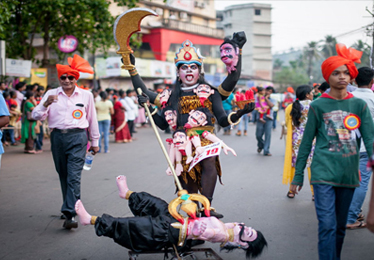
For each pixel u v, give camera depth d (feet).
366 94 14.65
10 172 26.99
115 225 10.91
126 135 45.14
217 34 126.31
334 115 10.82
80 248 13.83
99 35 50.93
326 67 10.84
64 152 15.97
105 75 77.77
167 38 107.24
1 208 18.58
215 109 13.80
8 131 40.55
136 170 27.84
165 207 11.96
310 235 14.97
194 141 13.38
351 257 12.89
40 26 54.19
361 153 14.99
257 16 199.52
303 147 11.27
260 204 19.17
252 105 12.42
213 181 13.26
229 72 13.64
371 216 8.23
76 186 15.71
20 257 13.01
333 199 10.55
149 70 84.79
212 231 10.73
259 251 11.06
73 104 15.98
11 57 51.83
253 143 43.37
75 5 46.11
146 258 12.84
